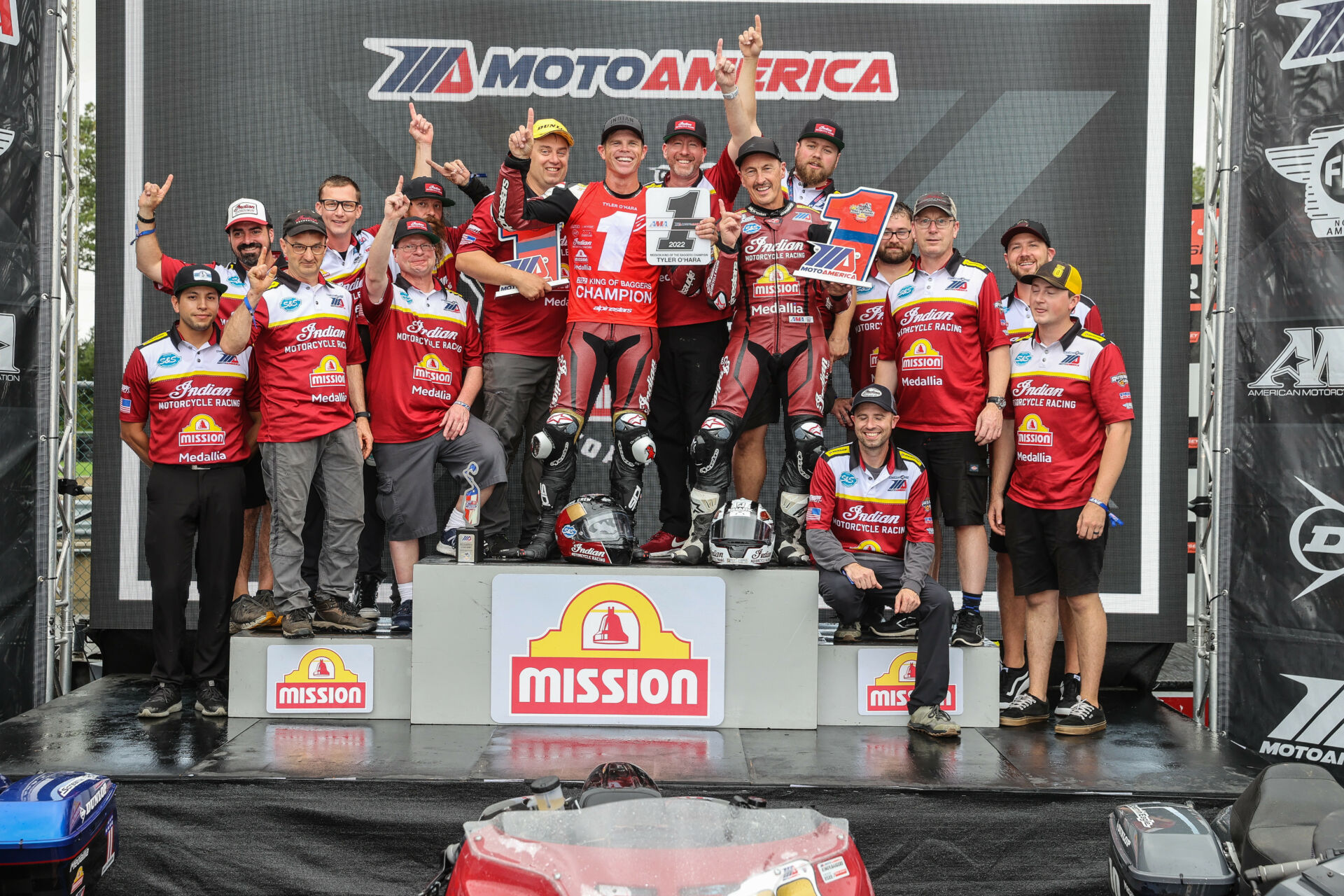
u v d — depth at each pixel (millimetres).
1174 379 6102
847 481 4852
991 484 5199
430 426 5105
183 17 6047
